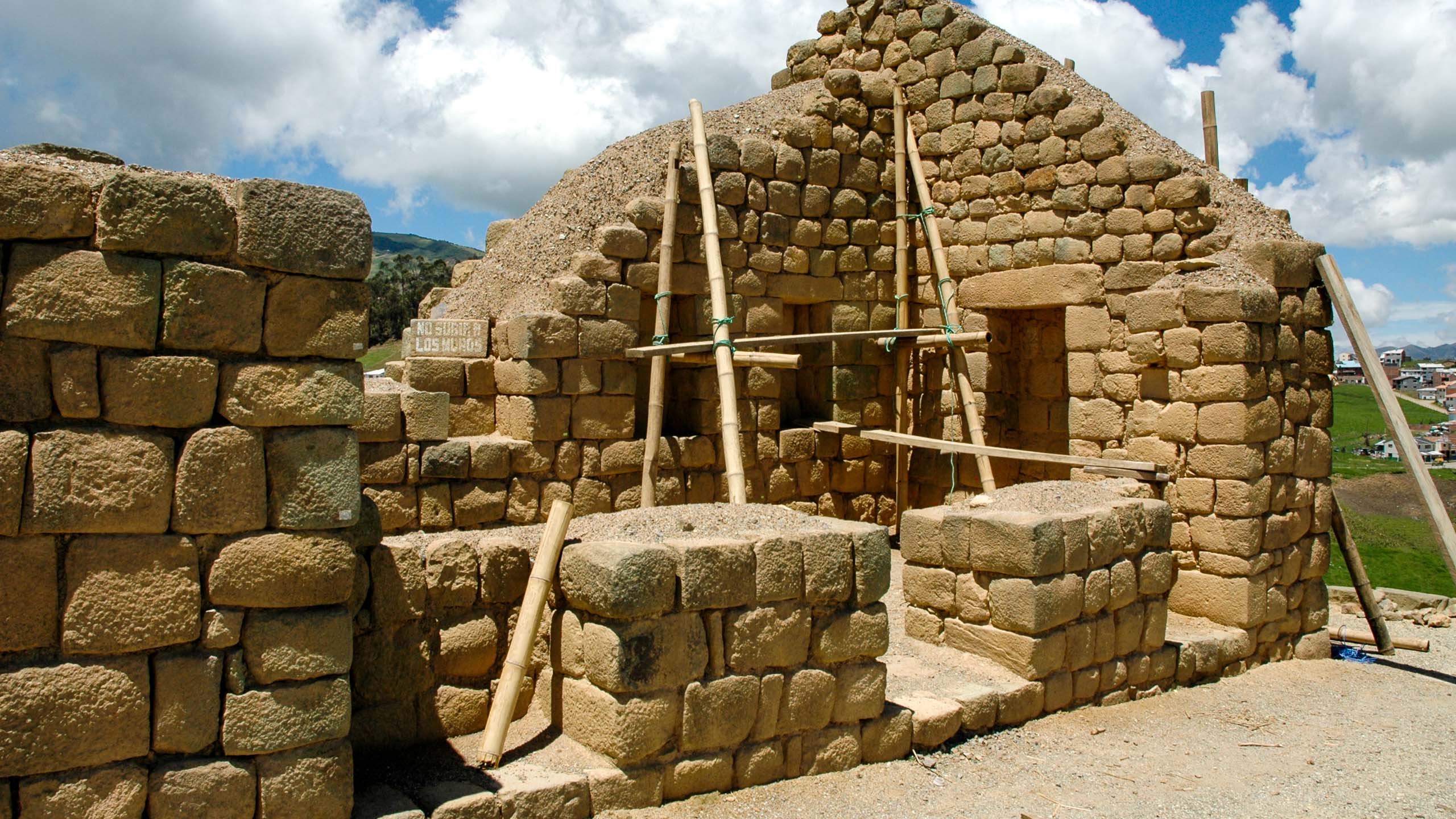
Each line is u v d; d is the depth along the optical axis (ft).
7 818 12.88
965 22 39.88
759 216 37.35
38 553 13.12
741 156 36.70
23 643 13.05
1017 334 41.91
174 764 13.89
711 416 35.99
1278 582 33.32
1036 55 43.37
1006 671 25.04
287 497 14.58
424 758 17.63
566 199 38.50
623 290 34.01
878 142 40.81
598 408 33.65
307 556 14.66
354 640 17.21
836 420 39.58
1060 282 37.42
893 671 25.09
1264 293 32.32
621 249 33.88
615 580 17.06
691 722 18.06
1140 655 28.09
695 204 35.81
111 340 13.53
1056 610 24.91
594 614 17.88
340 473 15.02
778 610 19.31
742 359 33.94
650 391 34.58
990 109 39.34
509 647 18.89
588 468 33.40
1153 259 35.60
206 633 14.12
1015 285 38.70
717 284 34.35
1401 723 27.71
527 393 32.19
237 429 14.30
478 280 38.55
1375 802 21.47
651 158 37.32
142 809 13.67
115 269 13.55
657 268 34.88
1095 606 26.13
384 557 17.72
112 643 13.48
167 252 13.91
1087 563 25.88
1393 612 41.96
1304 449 34.35
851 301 40.04
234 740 14.16
